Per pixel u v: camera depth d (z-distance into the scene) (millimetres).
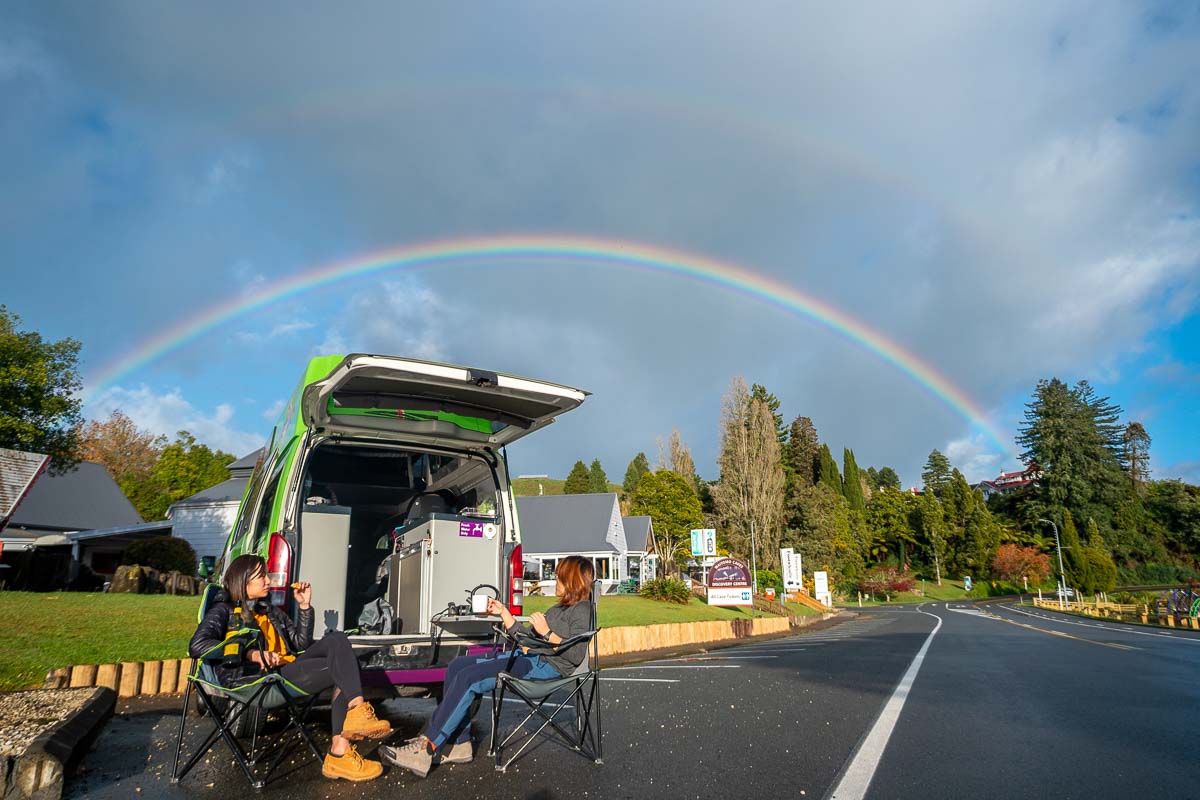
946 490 83875
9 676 5660
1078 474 79938
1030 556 73875
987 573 77188
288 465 4832
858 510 77688
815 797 3332
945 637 17172
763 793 3385
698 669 9391
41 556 18797
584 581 4266
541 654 4105
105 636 7484
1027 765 3969
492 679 3932
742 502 50219
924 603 61188
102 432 51812
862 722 5254
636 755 4164
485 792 3424
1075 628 22266
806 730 4930
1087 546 75500
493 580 5133
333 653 3773
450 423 5152
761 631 20125
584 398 4996
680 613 20172
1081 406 82125
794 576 34688
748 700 6379
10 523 26734
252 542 5309
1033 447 83562
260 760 4102
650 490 52781
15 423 27484
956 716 5551
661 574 49562
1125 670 9180
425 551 4887
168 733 4816
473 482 5996
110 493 31797
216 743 4504
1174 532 83188
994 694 6820
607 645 12250
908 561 81438
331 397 4637
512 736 4715
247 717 4207
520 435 5457
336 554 4793
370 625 4922
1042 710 5887
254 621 4059
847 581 66375
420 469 6656
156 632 8023
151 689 6238
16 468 20297
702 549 26516
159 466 49281
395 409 4918
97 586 19797
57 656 6387
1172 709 5984
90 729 4383
